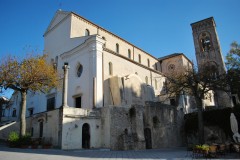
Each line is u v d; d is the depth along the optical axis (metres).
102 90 27.80
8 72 22.41
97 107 26.14
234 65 28.62
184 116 34.91
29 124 26.64
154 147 26.70
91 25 35.41
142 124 25.62
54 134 21.59
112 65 30.89
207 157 15.31
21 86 22.94
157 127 28.25
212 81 25.73
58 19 37.03
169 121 30.70
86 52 29.50
